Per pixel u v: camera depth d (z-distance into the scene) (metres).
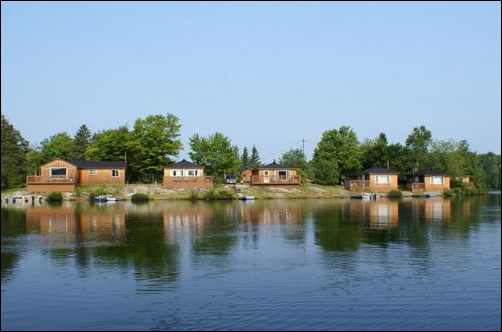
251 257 28.58
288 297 20.52
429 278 23.53
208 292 21.27
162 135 102.50
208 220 48.41
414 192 102.06
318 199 88.62
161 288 21.91
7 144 98.31
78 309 19.20
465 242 33.88
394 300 20.09
